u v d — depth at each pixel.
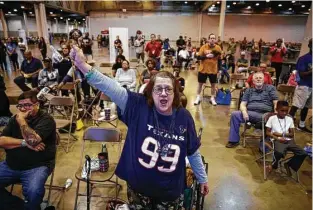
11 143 2.07
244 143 3.77
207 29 24.09
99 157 2.36
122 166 1.38
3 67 10.06
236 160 3.40
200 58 5.63
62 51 5.23
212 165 3.26
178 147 1.30
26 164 2.12
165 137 1.29
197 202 2.00
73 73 4.54
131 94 1.35
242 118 3.71
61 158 3.33
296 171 2.93
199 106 5.79
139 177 1.29
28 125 2.15
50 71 5.10
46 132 2.16
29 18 28.00
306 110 4.37
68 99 3.78
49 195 2.41
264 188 2.80
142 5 23.36
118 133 2.55
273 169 3.15
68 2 18.56
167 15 23.78
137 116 1.32
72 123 4.16
